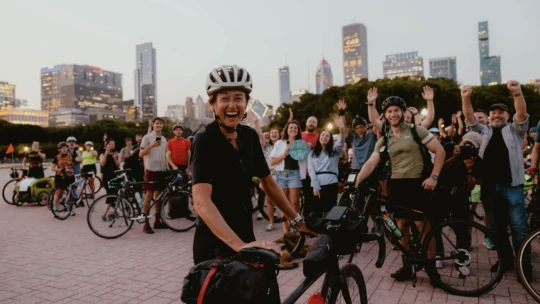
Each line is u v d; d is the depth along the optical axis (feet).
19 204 36.37
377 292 12.98
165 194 23.99
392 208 13.42
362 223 7.38
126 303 12.80
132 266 16.79
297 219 7.50
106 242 21.33
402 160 13.42
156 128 23.95
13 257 18.60
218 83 6.32
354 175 13.44
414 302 12.12
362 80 157.69
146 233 23.49
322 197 20.17
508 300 12.07
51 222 27.66
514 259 14.49
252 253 5.03
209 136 6.21
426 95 18.43
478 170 14.53
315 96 198.29
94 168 37.45
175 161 27.09
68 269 16.55
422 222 13.46
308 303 6.36
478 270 13.61
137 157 26.84
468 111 16.11
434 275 13.06
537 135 14.94
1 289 14.28
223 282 4.81
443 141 24.90
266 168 7.16
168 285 14.39
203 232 6.48
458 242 12.83
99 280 15.07
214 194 6.22
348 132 23.21
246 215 6.57
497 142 14.10
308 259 6.21
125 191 23.29
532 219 15.12
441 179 13.42
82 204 34.35
